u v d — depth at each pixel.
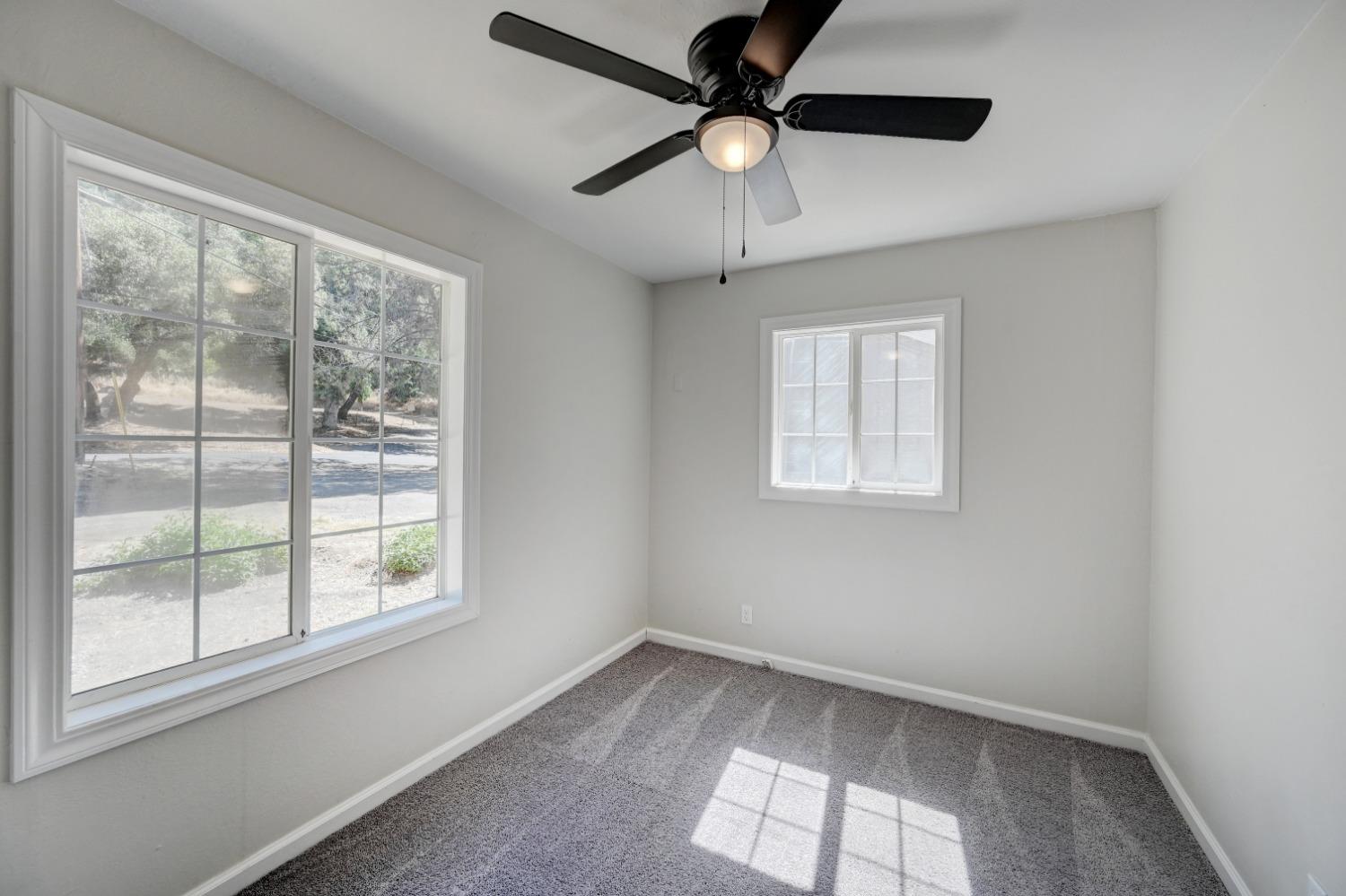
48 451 1.24
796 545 3.14
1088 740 2.45
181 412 1.52
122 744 1.34
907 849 1.78
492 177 2.19
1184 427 2.04
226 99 1.52
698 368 3.44
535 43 1.13
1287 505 1.40
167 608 1.50
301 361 1.79
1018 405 2.61
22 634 1.20
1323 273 1.27
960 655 2.73
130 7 1.34
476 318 2.31
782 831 1.86
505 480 2.49
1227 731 1.68
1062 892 1.62
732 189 2.26
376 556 2.12
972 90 1.59
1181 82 1.54
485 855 1.73
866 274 2.94
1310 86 1.31
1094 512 2.47
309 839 1.74
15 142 1.18
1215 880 1.67
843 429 3.07
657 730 2.49
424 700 2.13
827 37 1.38
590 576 3.08
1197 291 1.94
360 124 1.83
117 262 1.40
